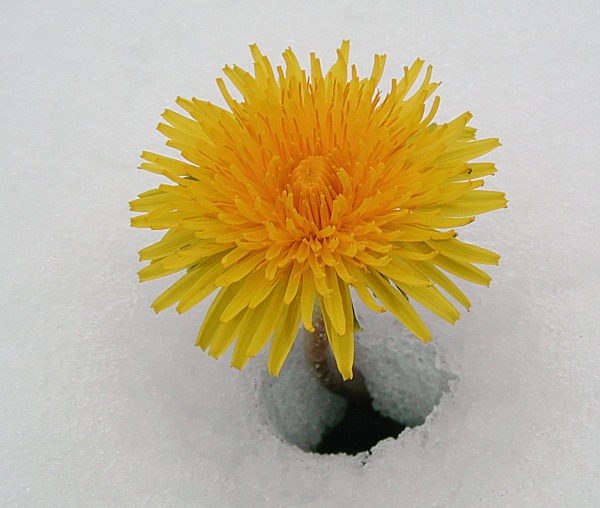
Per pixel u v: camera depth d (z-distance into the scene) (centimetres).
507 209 12
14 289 12
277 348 9
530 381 11
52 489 10
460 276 10
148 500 10
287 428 11
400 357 11
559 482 10
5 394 11
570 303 11
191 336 11
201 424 11
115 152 13
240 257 9
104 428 11
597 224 12
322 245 10
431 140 10
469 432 10
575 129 13
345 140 10
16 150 13
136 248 12
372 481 10
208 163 10
